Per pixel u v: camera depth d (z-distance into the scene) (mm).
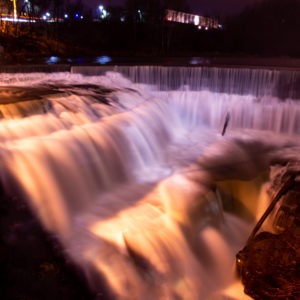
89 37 32719
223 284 5609
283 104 13078
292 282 4809
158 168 8930
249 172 8625
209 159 9680
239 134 12586
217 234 6629
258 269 5172
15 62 16641
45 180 6070
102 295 4430
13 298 3881
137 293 4805
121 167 8133
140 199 6918
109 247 5195
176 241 5848
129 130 9125
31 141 6672
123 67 14875
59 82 12984
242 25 39562
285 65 16266
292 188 6934
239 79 14234
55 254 4738
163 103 12797
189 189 7324
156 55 27062
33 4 30375
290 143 11594
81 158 7070
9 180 5551
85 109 9109
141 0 34594
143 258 5324
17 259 4383
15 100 8094
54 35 29266
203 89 14906
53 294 4137
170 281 5270
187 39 35656
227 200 7719
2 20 26516
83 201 6621
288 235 5641
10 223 4887
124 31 33906
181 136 12055
